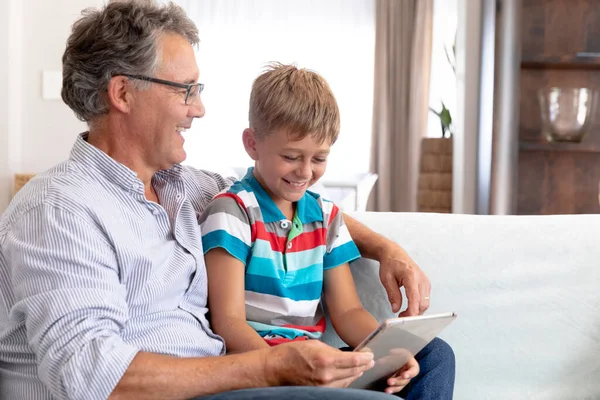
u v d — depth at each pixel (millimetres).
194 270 1428
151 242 1375
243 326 1411
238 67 6801
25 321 1222
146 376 1147
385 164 6723
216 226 1488
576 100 2822
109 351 1139
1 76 3922
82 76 1387
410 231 1740
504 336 1680
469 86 3107
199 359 1198
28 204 1244
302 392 1124
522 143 2918
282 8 6746
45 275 1181
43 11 3982
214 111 6832
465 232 1740
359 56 6742
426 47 6609
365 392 1134
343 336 1574
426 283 1545
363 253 1668
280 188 1520
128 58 1367
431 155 5133
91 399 1122
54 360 1134
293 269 1532
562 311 1689
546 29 2898
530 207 2939
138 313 1314
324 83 1542
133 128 1402
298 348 1205
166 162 1435
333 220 1627
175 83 1391
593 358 1677
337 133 1534
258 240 1508
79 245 1208
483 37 3041
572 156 2898
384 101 6680
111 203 1326
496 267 1707
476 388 1664
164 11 1415
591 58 2828
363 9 6703
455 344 1677
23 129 4031
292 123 1470
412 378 1431
